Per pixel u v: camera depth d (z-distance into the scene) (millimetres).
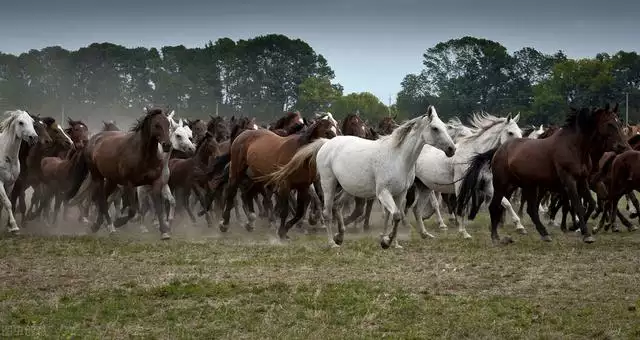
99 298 11375
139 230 21156
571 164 16406
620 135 16109
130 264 14180
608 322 10016
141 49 101000
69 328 9867
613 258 14680
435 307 10766
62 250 15812
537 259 14602
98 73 98312
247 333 9695
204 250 15914
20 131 18625
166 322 10180
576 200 16500
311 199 20719
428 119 15148
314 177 17422
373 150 15617
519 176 17062
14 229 18375
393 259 14633
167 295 11547
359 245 16531
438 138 15039
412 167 15562
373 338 9430
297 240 18094
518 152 17031
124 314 10508
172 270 13516
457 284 12250
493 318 10242
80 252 15555
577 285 12156
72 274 13203
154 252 15617
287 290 11781
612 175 18875
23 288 12086
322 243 17391
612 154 19531
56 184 21359
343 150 16109
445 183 18750
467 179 17828
